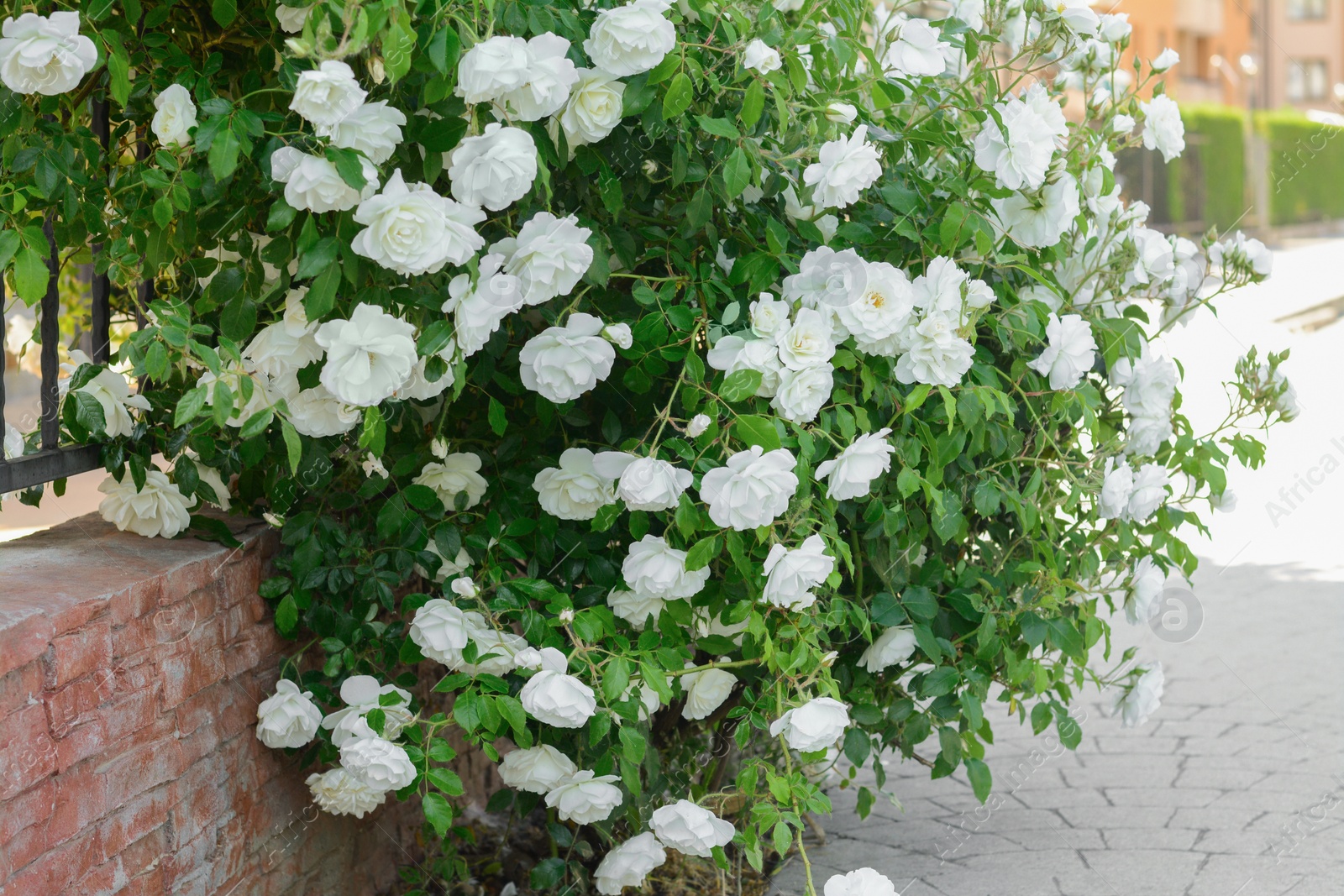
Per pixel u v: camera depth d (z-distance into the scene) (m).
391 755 2.22
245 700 2.45
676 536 2.39
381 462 2.46
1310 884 3.15
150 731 2.11
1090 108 2.96
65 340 3.48
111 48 1.98
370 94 2.09
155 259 2.24
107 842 1.99
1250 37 22.69
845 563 2.76
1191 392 7.48
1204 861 3.31
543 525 2.49
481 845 3.42
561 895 2.78
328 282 2.00
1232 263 3.08
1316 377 10.09
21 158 2.09
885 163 2.65
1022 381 2.85
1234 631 5.54
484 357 2.40
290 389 2.19
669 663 2.40
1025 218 2.64
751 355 2.28
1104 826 3.58
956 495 2.74
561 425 2.57
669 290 2.39
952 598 2.76
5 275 2.28
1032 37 2.93
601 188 2.32
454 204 2.01
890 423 2.56
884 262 2.53
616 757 2.51
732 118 2.38
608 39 2.13
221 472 2.42
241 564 2.43
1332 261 18.64
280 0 1.97
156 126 2.10
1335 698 4.66
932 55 2.54
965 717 2.79
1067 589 2.85
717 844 2.37
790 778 2.38
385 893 3.12
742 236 2.53
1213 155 20.89
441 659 2.32
